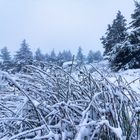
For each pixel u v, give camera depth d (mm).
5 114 2678
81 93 2668
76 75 3066
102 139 2178
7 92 2938
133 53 22016
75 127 2117
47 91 2539
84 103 2621
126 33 22312
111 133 2205
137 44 22000
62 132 2123
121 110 2465
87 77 2812
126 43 21984
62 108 2303
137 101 2652
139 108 2424
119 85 2664
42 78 2781
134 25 24375
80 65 3088
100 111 2352
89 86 2730
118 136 1863
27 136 2248
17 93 2885
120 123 2371
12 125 2422
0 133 2418
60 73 3076
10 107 2805
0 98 2781
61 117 2248
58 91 2586
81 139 2039
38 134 2172
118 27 34500
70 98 2670
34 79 2693
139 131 2488
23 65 2879
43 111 2486
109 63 21844
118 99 2555
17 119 2227
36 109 2146
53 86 2664
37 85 2744
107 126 2041
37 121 2316
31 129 2145
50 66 3025
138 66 22219
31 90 2516
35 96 2713
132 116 2572
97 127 2027
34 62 3025
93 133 2035
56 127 2207
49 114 2271
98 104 2422
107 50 35250
